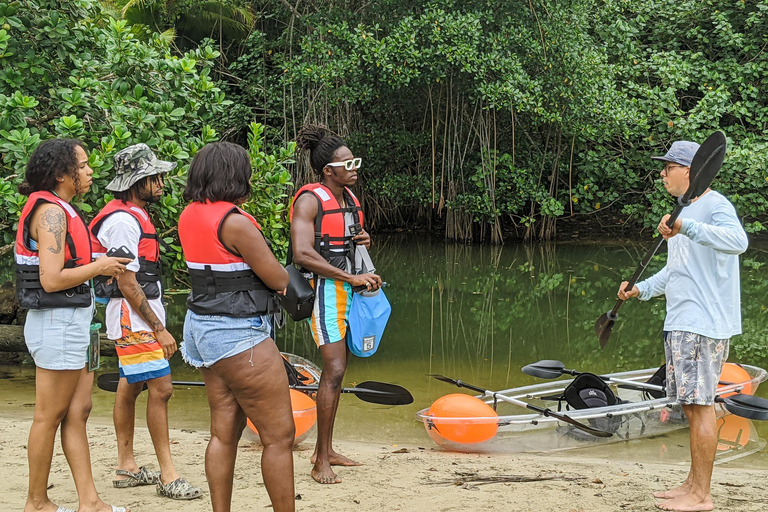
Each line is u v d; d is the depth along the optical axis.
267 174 7.23
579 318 8.93
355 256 4.11
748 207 13.81
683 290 3.57
